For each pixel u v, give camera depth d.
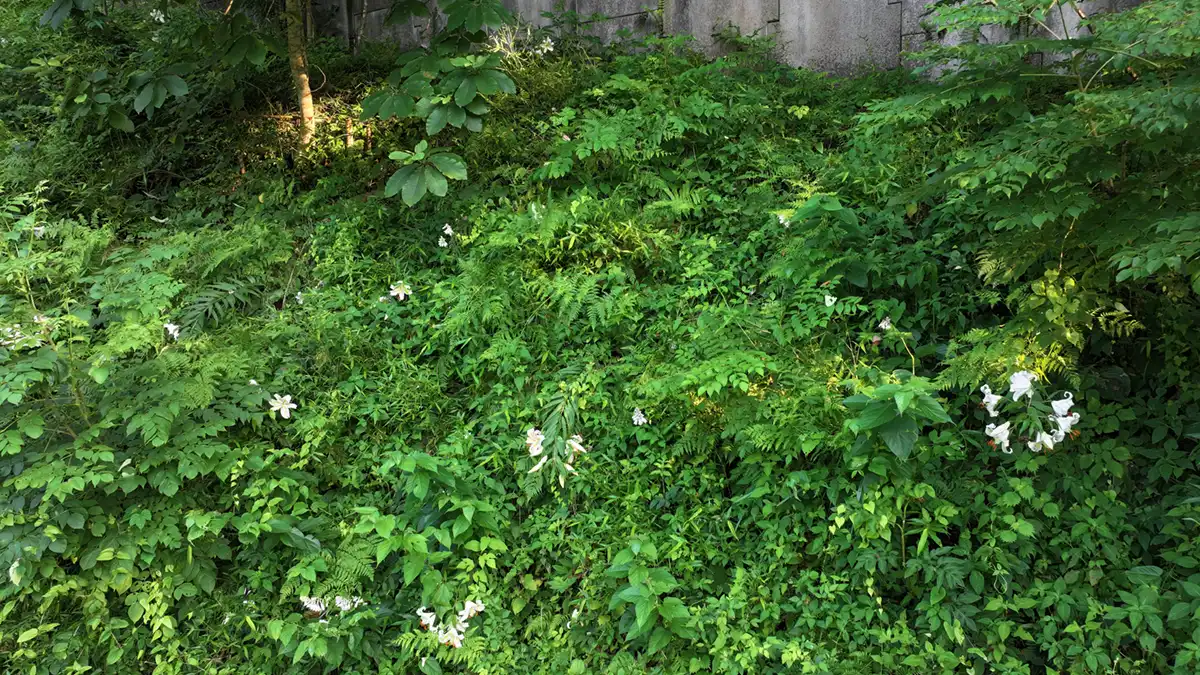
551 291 4.07
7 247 4.14
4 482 3.29
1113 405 3.11
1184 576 2.78
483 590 3.27
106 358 3.29
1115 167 2.79
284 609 3.48
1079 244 2.98
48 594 3.17
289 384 4.07
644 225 4.33
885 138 4.38
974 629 2.78
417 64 4.73
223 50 5.10
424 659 3.21
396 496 3.71
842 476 3.09
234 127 5.99
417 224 4.99
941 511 2.89
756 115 4.92
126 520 3.39
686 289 4.09
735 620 3.02
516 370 3.92
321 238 4.89
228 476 3.61
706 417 3.45
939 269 3.77
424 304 4.42
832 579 3.00
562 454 3.47
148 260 4.04
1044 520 2.99
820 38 5.83
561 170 4.69
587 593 3.26
